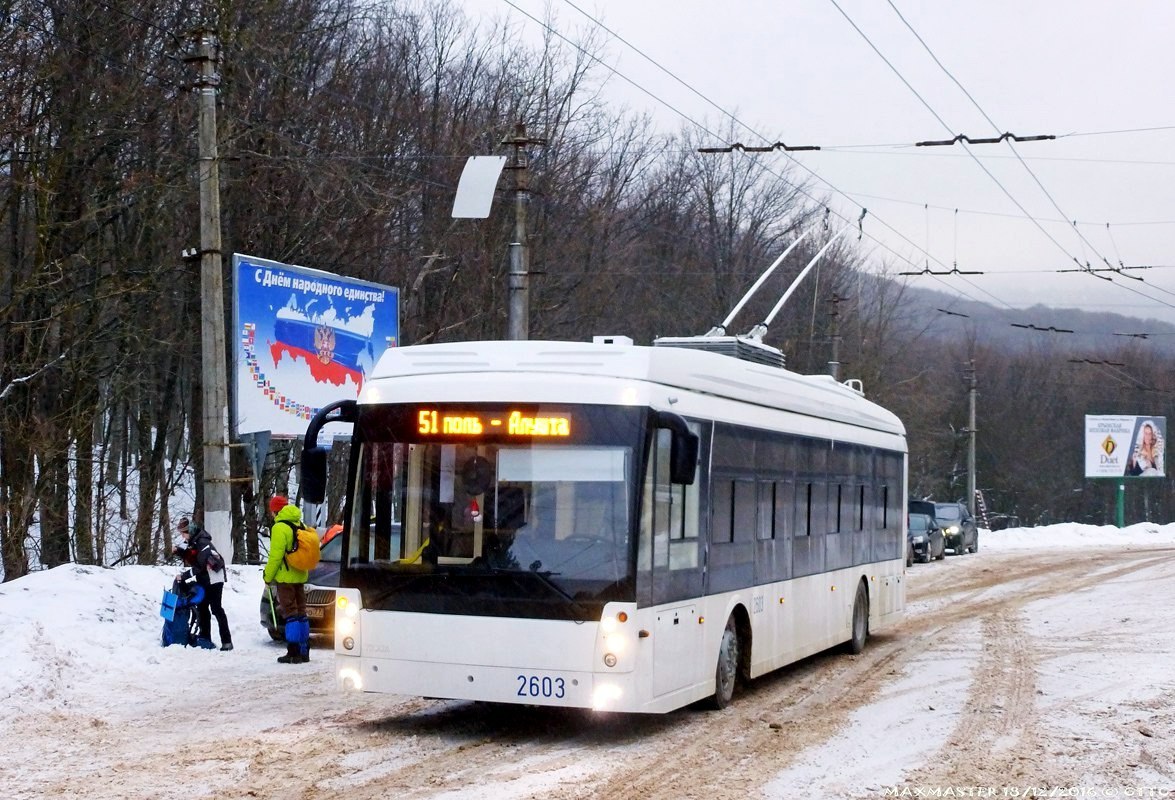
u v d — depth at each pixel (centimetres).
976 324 8362
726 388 1216
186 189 2428
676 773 905
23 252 2420
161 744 991
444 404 1041
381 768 907
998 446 8225
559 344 1057
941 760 948
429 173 3503
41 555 2441
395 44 3584
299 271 2284
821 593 1508
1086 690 1291
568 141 3912
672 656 1059
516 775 888
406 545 1030
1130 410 8388
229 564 2066
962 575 3297
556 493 1009
